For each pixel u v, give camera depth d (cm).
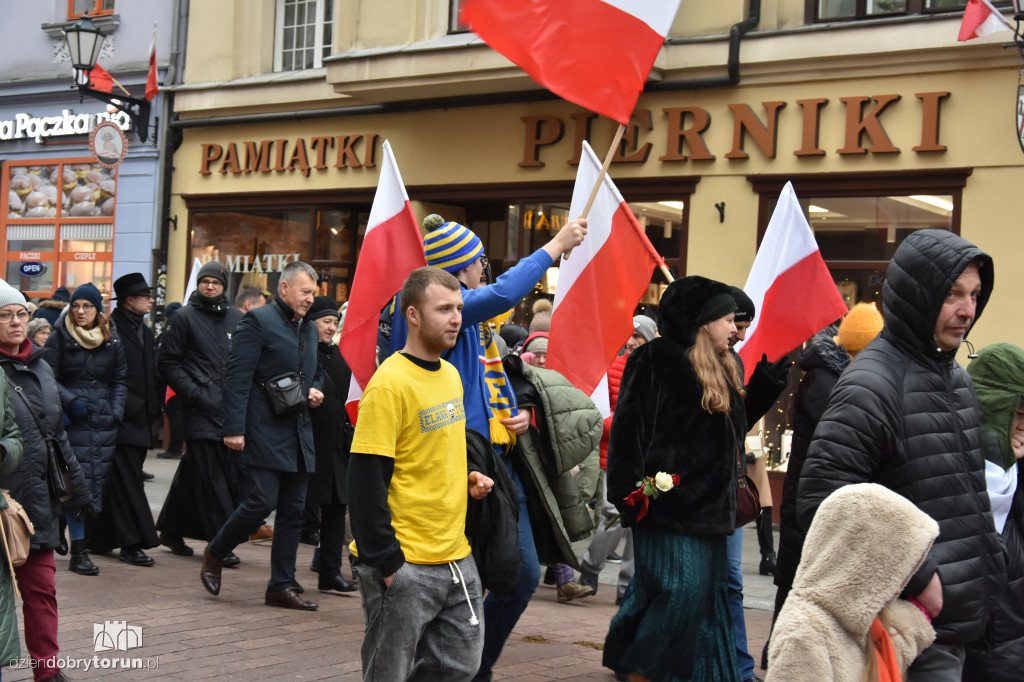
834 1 1150
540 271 471
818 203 1145
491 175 1340
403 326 484
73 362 797
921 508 364
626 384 472
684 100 1209
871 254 1116
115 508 825
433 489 393
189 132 1628
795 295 677
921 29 1076
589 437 512
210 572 724
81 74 1561
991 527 374
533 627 684
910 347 378
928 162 1078
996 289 1045
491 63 1256
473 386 463
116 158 1606
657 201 1232
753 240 1168
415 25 1353
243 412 692
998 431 429
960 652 368
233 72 1593
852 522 286
